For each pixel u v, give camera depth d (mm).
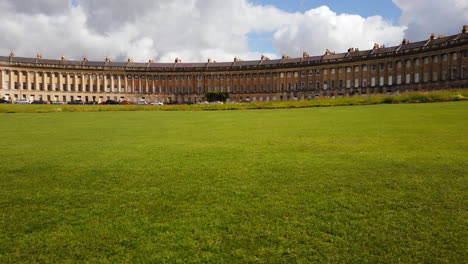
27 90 104125
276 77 108250
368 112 28297
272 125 20047
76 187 6621
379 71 91812
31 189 6520
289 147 11016
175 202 5664
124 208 5434
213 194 6043
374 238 4293
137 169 8078
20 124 25484
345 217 4918
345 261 3797
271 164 8367
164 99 115688
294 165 8203
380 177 6918
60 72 107875
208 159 9164
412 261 3771
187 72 115062
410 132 14094
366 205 5363
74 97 109438
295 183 6625
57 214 5223
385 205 5344
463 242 4129
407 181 6582
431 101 39219
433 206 5250
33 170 8086
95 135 16297
